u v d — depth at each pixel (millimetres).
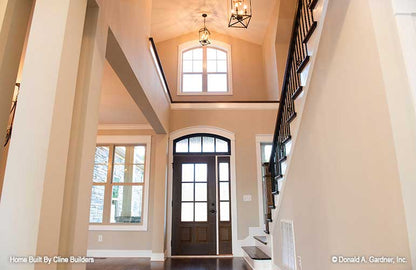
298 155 2691
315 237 2324
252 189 5777
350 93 1720
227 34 7863
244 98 7477
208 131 6062
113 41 2619
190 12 6973
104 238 5805
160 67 4836
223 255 5531
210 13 7035
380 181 1448
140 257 5598
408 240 1259
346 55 1755
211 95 7480
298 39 2990
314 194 2330
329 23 1979
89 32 2084
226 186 5879
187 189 5848
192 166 5965
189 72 7777
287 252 3172
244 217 5648
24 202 1421
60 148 1587
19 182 1444
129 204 6023
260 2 6258
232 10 5730
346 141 1785
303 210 2596
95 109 2059
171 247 5586
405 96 1374
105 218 5910
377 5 1484
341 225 1879
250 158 5930
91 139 1992
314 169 2318
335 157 1942
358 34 1613
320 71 2143
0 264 1362
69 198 1800
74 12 1758
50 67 1578
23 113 1521
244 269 4395
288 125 3379
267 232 4121
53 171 1520
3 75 1663
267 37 7160
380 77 1421
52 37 1622
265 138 6035
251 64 7727
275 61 6309
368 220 1563
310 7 2463
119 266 4715
